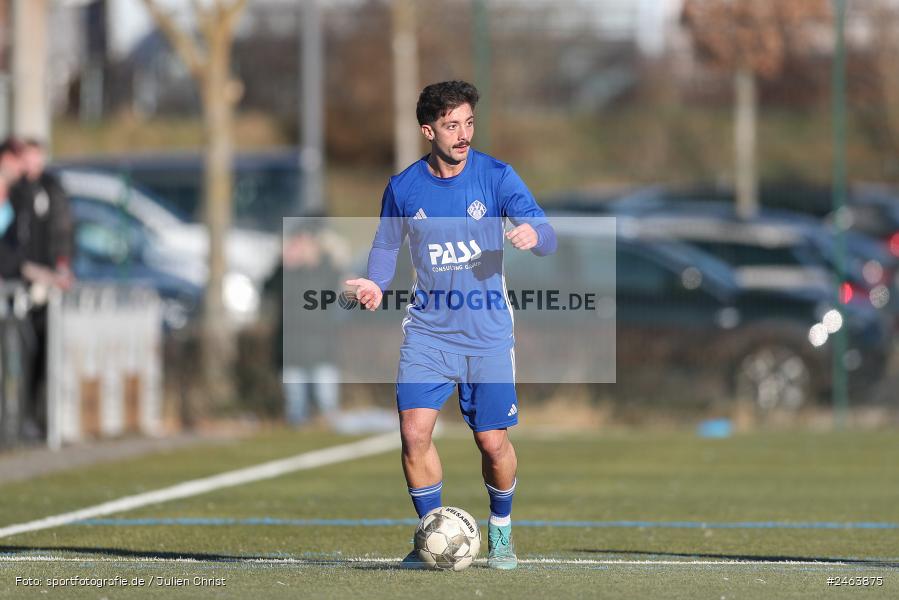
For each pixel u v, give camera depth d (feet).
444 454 176.86
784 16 278.05
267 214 295.48
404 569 87.66
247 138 524.52
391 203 86.48
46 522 119.34
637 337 212.84
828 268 236.22
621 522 122.01
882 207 347.15
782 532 115.96
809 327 213.87
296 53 532.73
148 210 261.65
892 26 337.11
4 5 214.07
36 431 173.99
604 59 509.35
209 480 151.43
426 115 83.92
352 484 149.28
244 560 96.37
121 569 88.94
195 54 224.12
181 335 214.07
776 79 448.65
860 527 119.34
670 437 197.26
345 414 207.62
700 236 225.76
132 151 470.39
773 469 163.84
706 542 109.60
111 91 491.72
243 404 209.26
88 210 260.01
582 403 210.59
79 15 228.84
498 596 77.41
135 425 197.67
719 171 506.07
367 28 536.83
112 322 191.62
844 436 197.67
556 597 77.30
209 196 219.82
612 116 525.75
